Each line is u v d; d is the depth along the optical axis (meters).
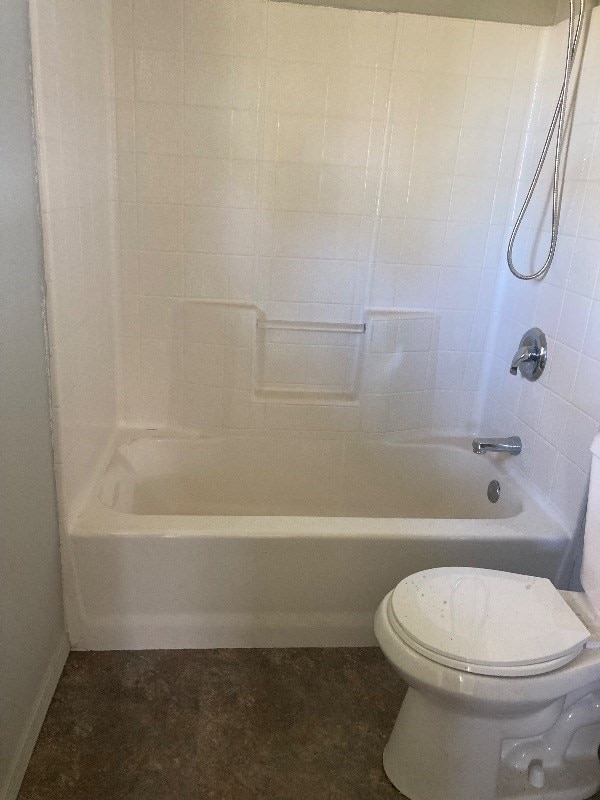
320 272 2.19
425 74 2.00
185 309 2.18
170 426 2.33
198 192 2.06
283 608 1.76
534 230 2.03
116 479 1.98
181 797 1.34
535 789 1.39
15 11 1.18
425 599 1.33
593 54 1.69
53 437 1.51
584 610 1.39
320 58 1.95
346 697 1.64
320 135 2.03
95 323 1.87
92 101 1.75
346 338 2.28
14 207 1.21
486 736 1.29
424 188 2.12
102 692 1.60
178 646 1.77
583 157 1.73
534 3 1.95
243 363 2.25
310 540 1.67
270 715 1.57
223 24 1.90
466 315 2.29
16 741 1.33
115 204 2.04
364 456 2.36
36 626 1.44
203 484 2.33
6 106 1.15
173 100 1.96
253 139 2.02
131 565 1.66
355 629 1.80
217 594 1.72
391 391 2.33
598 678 1.26
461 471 2.32
